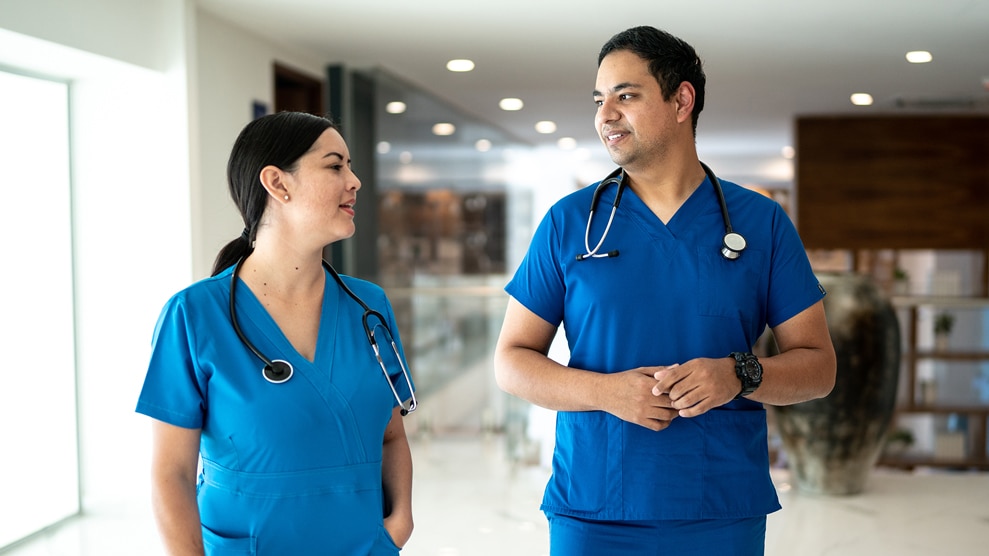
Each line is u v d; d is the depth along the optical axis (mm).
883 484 4297
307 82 4941
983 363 6727
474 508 3852
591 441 1709
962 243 6965
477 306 6461
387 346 1548
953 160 6957
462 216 7039
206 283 1435
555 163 11648
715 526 1682
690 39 4293
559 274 1783
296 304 1457
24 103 3465
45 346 3600
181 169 3633
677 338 1692
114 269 3717
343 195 1440
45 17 2896
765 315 1778
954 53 4625
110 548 3314
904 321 6664
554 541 1755
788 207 10812
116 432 3762
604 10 3742
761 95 6102
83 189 3705
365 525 1434
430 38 4344
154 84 3621
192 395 1390
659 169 1712
